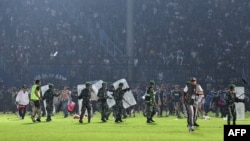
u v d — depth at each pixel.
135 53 155.12
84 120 89.75
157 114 110.31
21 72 137.50
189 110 61.25
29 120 91.19
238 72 143.38
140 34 161.38
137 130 65.62
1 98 131.25
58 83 136.25
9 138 53.66
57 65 136.75
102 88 84.19
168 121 87.94
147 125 75.81
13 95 124.62
